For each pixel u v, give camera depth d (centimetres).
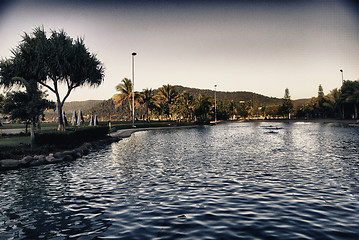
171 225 626
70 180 1121
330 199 814
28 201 834
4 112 1970
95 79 2920
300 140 2889
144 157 1748
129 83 8544
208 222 641
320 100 11325
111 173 1252
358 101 8231
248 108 15900
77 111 4294
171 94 10269
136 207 761
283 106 13538
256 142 2730
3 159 1491
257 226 612
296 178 1103
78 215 704
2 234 592
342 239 539
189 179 1105
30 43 2600
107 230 604
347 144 2402
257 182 1041
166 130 5262
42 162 1556
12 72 2447
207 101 8875
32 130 1928
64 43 2698
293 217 667
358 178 1091
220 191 920
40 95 2111
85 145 2198
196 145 2470
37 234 590
